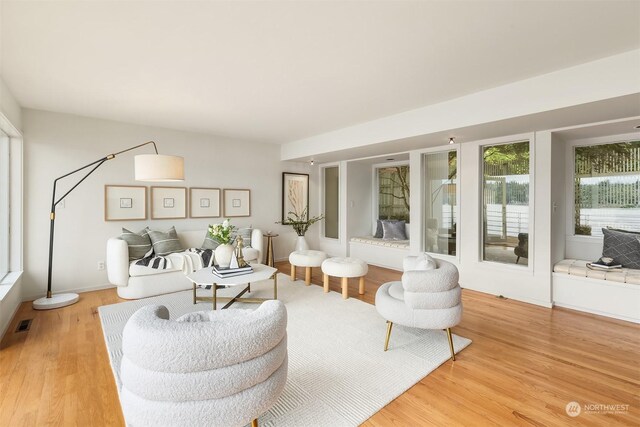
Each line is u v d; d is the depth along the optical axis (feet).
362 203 22.13
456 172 15.40
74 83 10.29
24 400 6.53
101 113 13.73
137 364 4.31
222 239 12.34
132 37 7.42
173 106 12.77
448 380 7.32
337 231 22.58
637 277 10.68
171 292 13.89
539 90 9.64
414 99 11.91
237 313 5.93
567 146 13.96
